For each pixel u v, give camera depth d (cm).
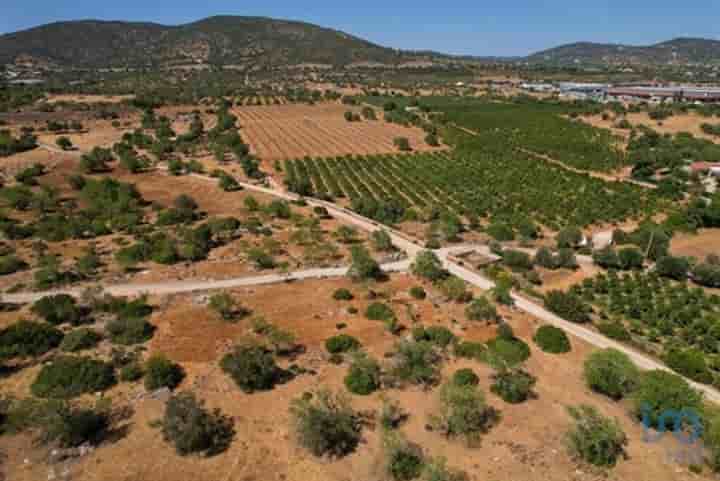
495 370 3203
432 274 4681
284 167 10256
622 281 5009
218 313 3831
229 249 5378
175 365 3119
